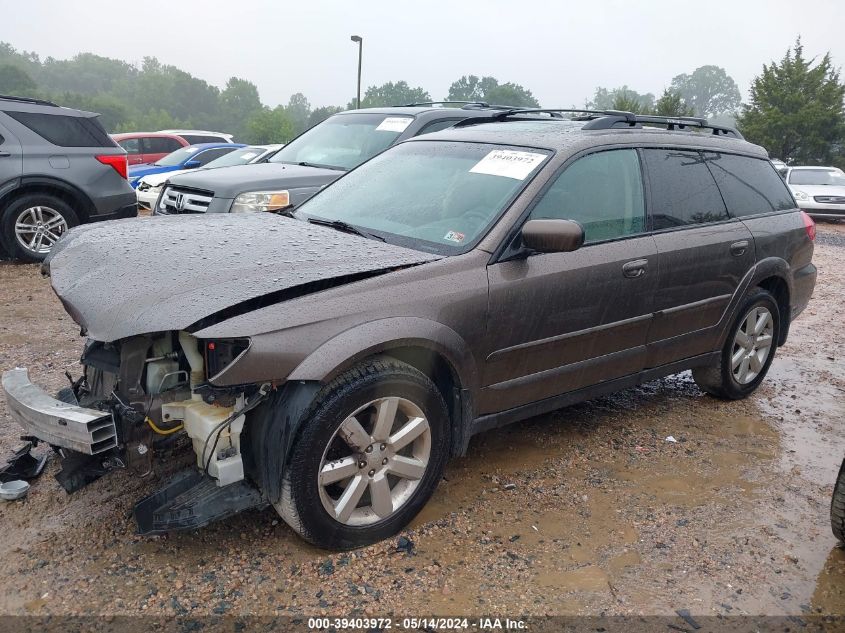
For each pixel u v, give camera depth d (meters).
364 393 2.95
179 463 3.60
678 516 3.55
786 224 5.13
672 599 2.93
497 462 4.04
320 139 8.30
